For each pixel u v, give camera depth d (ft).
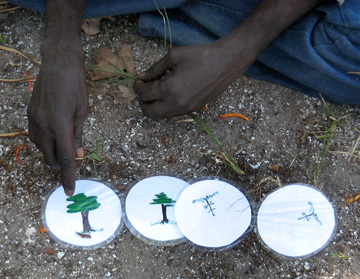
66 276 2.91
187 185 3.13
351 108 3.47
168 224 3.04
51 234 2.96
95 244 2.97
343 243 3.08
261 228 3.05
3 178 3.06
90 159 3.14
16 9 3.52
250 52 2.94
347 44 2.99
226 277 2.97
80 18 2.88
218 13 3.21
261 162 3.23
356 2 2.94
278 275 2.99
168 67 2.95
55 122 2.61
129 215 3.03
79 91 2.71
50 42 2.75
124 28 3.54
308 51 3.09
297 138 3.32
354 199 3.18
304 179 3.22
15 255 2.92
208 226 3.03
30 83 3.31
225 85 2.98
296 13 2.94
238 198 3.10
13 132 3.17
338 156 3.30
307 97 3.46
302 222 3.06
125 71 3.40
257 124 3.34
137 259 2.97
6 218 2.99
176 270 2.96
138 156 3.18
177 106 2.93
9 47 3.40
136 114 3.28
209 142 3.26
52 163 2.78
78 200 3.03
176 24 3.38
